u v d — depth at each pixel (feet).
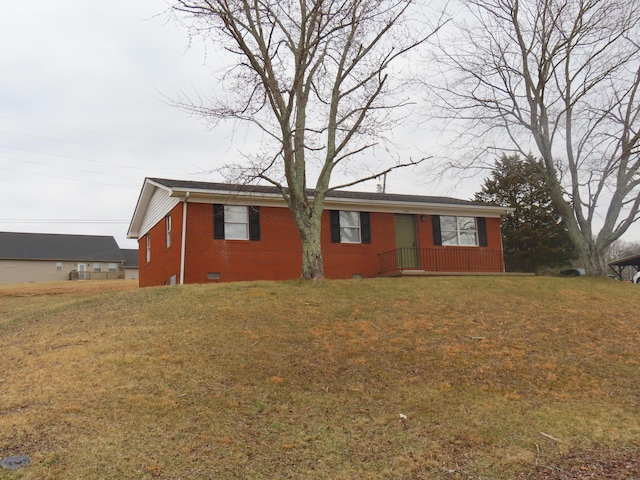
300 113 51.83
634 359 34.47
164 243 69.41
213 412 24.71
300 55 46.11
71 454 19.86
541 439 23.90
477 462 21.74
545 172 62.80
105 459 19.76
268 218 66.85
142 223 85.61
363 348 34.71
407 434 23.89
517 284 53.62
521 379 31.01
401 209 75.66
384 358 33.27
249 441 22.36
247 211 66.03
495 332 38.68
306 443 22.58
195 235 62.54
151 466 19.62
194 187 63.46
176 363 30.40
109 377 27.81
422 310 43.21
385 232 74.38
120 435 21.71
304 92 52.21
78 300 49.47
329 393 27.99
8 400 24.76
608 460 22.24
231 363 30.91
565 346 36.60
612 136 58.65
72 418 22.84
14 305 53.62
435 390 28.94
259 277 64.95
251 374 29.60
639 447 23.39
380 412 26.05
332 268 69.97
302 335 36.52
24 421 22.29
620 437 24.27
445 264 76.54
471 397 28.27
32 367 29.86
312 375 30.19
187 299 44.55
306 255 52.49
